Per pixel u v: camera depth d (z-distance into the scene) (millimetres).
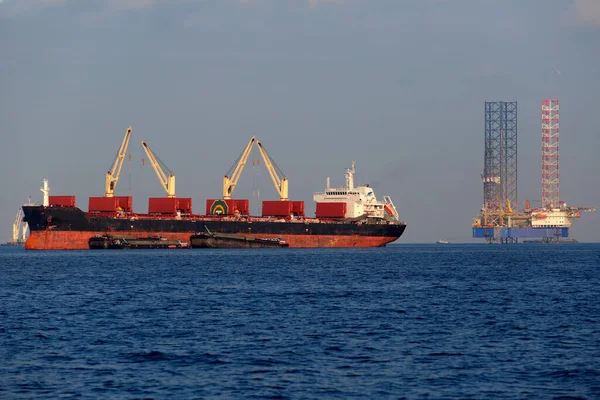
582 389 161875
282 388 163125
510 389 162250
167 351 198875
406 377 172250
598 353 196500
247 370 178500
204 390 161625
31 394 159000
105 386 164750
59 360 188750
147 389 162375
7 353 196750
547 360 188500
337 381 168875
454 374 174875
